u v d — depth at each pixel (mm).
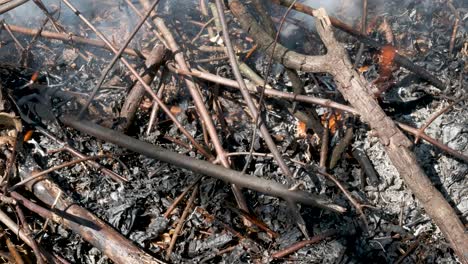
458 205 1380
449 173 1412
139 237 1312
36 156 1401
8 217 1296
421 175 1242
